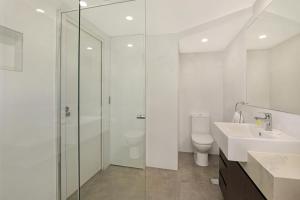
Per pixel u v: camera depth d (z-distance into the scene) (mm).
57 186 1610
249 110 1983
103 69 2385
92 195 1864
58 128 1616
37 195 1396
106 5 1820
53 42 1532
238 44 2312
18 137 1233
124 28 2234
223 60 3129
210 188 2035
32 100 1338
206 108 3252
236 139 1199
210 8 1854
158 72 2564
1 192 1139
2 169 1140
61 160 1658
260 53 1688
